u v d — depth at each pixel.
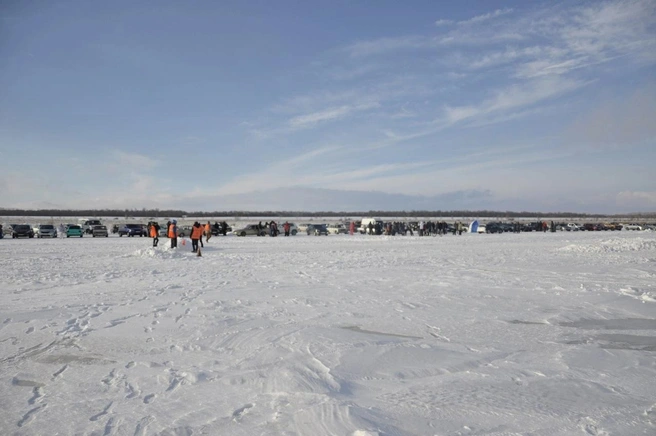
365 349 7.33
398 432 4.38
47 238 49.56
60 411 5.02
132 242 40.06
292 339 7.89
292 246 34.78
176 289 13.39
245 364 6.63
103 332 8.53
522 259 23.11
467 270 18.34
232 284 14.41
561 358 7.04
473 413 4.87
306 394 5.37
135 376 6.21
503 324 9.34
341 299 11.88
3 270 18.12
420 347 7.54
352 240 44.91
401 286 14.08
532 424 4.62
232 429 4.48
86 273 17.27
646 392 5.62
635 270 18.14
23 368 6.63
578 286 14.16
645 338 8.38
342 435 4.27
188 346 7.63
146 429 4.53
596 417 4.82
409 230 63.78
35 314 10.02
